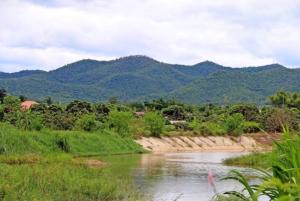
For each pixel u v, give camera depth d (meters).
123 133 79.19
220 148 91.81
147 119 88.69
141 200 24.00
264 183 5.77
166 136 89.69
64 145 58.56
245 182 6.58
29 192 20.89
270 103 136.62
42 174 26.09
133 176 36.94
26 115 63.06
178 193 27.67
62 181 24.94
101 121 85.44
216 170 43.84
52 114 78.81
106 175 31.59
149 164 49.91
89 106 99.38
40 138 55.59
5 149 47.31
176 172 41.34
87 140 66.25
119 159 56.81
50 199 20.50
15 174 24.83
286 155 6.21
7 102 85.44
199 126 99.38
